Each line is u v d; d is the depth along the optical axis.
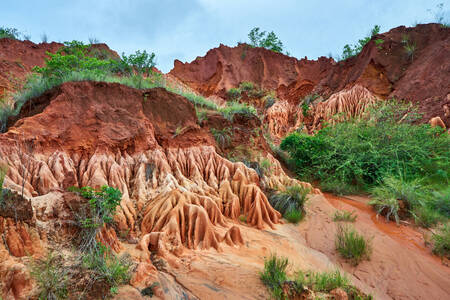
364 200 8.18
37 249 2.71
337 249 4.79
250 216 5.59
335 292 3.04
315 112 22.22
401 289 3.71
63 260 2.80
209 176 6.62
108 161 5.38
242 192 6.10
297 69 29.81
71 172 4.31
